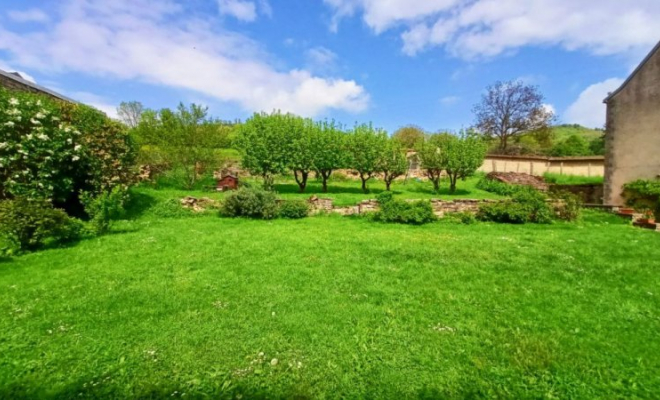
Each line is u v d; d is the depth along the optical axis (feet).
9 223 20.65
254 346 10.63
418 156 66.08
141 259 19.79
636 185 43.37
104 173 35.47
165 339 10.93
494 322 12.37
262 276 17.04
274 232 28.35
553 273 18.02
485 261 20.21
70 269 17.81
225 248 22.53
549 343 10.93
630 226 34.19
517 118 114.62
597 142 117.39
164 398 8.43
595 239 26.94
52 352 10.11
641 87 45.96
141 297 14.17
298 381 9.09
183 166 53.06
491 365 9.82
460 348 10.66
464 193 62.13
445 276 17.43
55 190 30.04
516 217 35.96
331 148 55.88
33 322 11.85
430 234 29.09
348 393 8.67
